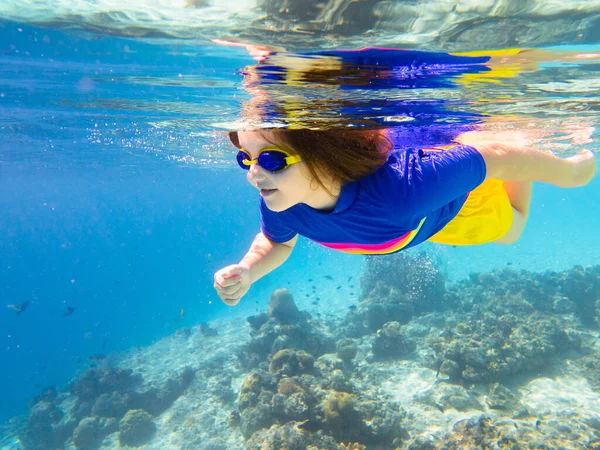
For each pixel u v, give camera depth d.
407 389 11.53
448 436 7.47
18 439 15.95
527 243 45.72
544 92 6.19
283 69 4.86
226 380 14.67
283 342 14.18
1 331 47.78
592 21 3.70
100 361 22.61
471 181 1.90
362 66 4.66
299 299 28.36
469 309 17.12
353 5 3.48
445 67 4.75
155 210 136.75
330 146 1.61
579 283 17.05
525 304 15.52
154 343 24.59
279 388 9.88
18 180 37.97
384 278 19.72
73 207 96.88
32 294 81.62
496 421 7.92
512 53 4.39
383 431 8.94
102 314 43.25
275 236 2.46
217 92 6.74
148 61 5.50
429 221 2.12
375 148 1.70
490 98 6.24
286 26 3.91
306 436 8.34
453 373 11.30
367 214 1.76
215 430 12.06
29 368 27.56
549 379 11.28
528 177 2.25
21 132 15.23
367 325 16.78
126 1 3.85
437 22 3.71
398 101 5.90
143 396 15.02
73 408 16.00
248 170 1.85
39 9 4.13
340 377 10.02
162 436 12.78
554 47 4.24
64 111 10.72
